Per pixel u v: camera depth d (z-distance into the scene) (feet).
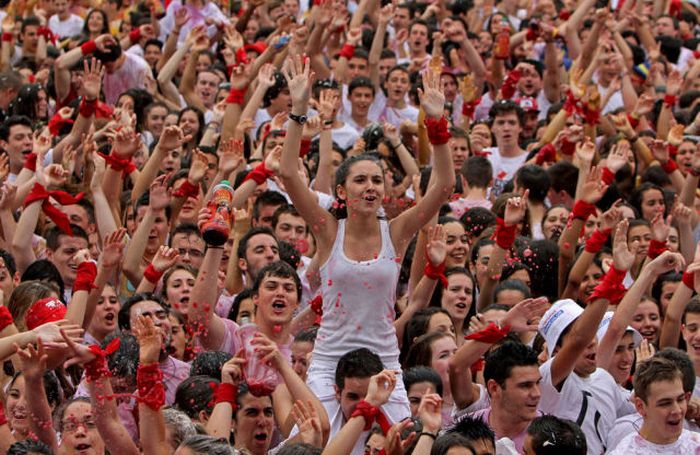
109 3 165.99
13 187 89.15
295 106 71.15
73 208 94.58
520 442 70.03
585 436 69.00
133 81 133.80
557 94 143.64
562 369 74.64
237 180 101.86
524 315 73.56
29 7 155.33
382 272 71.05
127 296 89.76
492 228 96.37
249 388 68.33
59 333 64.95
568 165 109.81
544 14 162.71
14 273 84.02
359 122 127.95
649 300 88.07
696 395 81.92
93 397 63.57
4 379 74.54
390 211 101.19
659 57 158.40
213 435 64.13
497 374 70.18
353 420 63.26
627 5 160.15
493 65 147.64
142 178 98.78
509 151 122.01
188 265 86.38
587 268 88.74
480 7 168.55
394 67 131.95
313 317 81.35
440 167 71.72
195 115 120.88
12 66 143.13
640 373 68.74
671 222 108.17
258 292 78.28
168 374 77.41
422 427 64.08
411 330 79.66
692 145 121.90
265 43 142.61
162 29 157.07
